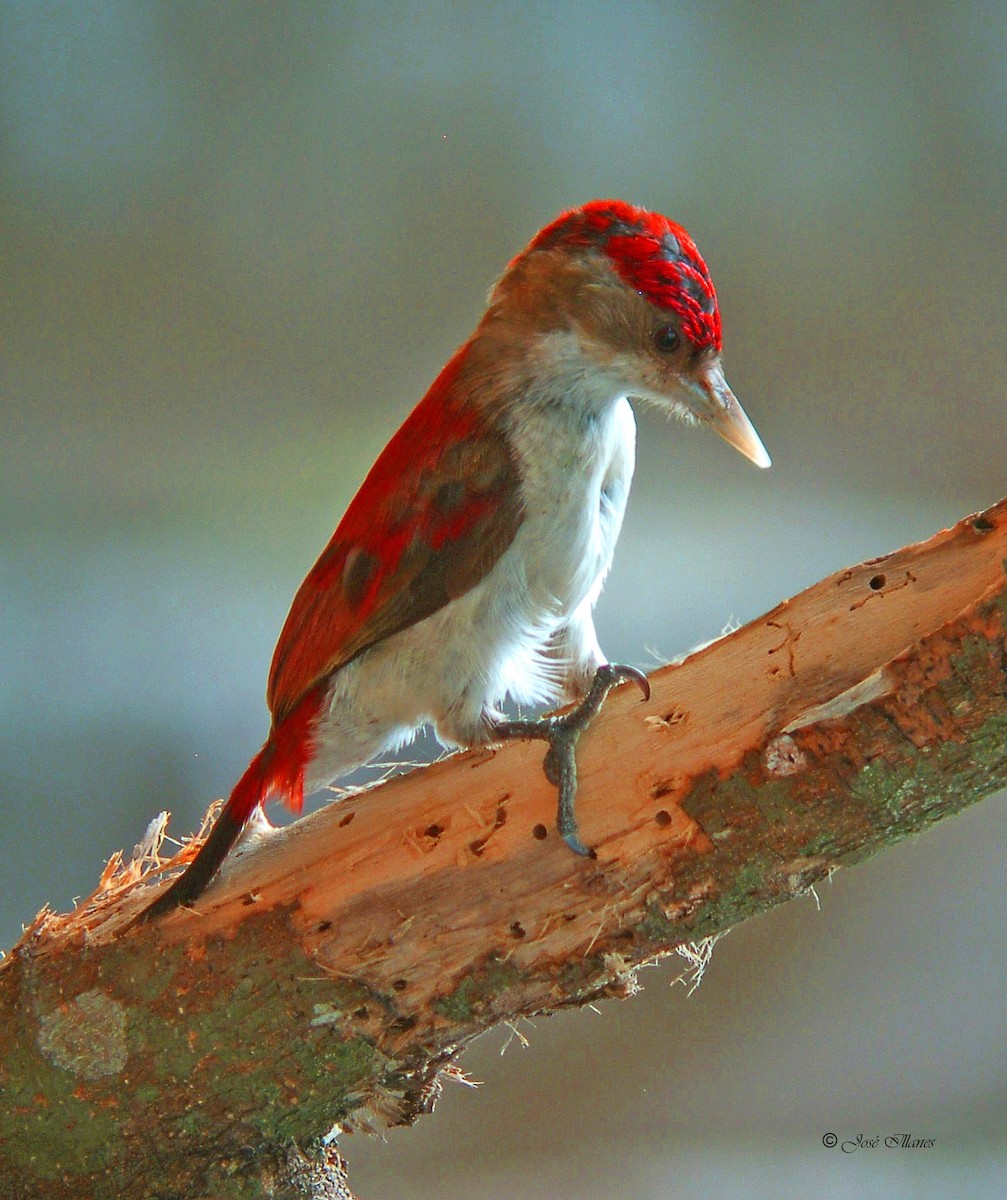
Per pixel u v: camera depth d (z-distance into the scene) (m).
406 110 17.61
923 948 11.98
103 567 16.11
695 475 17.66
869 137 17.89
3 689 13.83
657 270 5.86
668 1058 11.05
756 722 4.86
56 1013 5.45
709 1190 9.95
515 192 17.88
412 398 17.97
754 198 17.98
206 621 15.17
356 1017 5.33
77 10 16.89
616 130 17.88
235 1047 5.36
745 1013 11.41
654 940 5.10
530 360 5.97
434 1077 5.67
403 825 5.32
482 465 5.87
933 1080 10.75
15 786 12.64
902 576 4.79
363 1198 9.90
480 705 5.99
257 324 17.70
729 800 4.87
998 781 4.61
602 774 5.07
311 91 17.45
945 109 17.77
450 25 17.52
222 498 17.31
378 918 5.27
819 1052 11.06
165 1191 5.48
